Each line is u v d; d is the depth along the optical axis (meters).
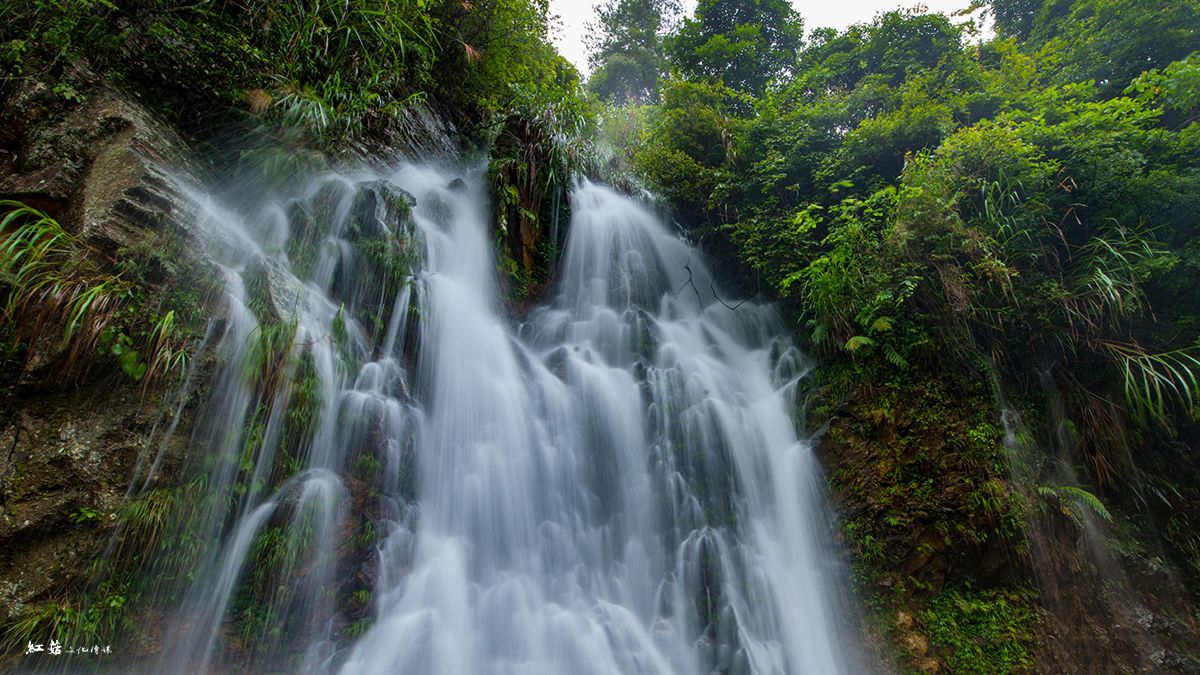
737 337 7.96
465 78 8.80
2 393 3.05
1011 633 4.94
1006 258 6.21
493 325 6.36
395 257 5.39
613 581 5.15
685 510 5.69
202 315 3.71
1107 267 6.13
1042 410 6.26
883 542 5.25
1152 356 5.93
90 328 3.20
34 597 2.89
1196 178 5.97
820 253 7.41
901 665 4.77
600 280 8.09
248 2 5.57
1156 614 5.51
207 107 4.98
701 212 8.99
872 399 5.89
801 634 5.06
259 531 3.67
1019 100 7.40
